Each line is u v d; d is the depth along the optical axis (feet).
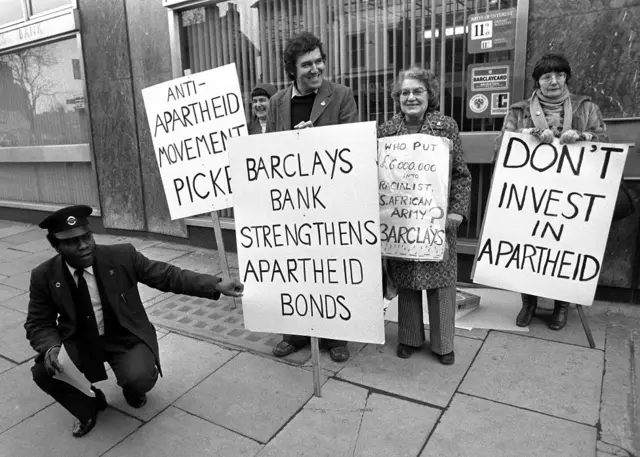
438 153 8.60
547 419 7.77
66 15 19.61
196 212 11.39
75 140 22.17
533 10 11.57
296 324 8.48
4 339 11.48
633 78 10.84
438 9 12.94
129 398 8.50
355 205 7.81
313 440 7.54
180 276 8.23
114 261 7.94
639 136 10.95
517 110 10.57
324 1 14.62
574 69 11.39
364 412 8.14
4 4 22.44
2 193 26.17
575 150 9.44
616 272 11.72
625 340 10.12
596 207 9.39
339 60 14.67
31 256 18.65
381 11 13.78
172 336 11.19
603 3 10.81
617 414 7.81
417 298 9.48
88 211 7.56
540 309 11.76
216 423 8.07
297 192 8.07
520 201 9.87
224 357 10.16
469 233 13.70
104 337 8.16
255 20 16.11
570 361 9.39
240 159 8.26
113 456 7.46
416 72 8.71
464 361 9.55
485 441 7.34
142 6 17.66
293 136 7.91
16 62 23.48
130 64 18.51
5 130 25.11
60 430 8.14
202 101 10.98
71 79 21.44
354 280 8.04
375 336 8.07
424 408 8.18
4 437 8.00
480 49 12.46
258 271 8.53
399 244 8.94
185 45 17.61
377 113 14.39
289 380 9.21
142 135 18.79
